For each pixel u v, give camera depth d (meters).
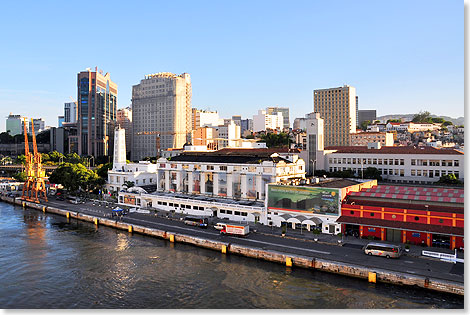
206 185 127.06
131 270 76.75
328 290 64.88
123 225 109.88
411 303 59.34
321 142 179.75
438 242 79.75
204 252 87.19
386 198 90.50
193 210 120.00
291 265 75.62
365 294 62.91
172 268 77.31
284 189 100.00
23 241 99.00
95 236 103.44
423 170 155.88
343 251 78.88
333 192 92.25
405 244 82.12
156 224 108.00
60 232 108.44
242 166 118.25
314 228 95.44
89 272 76.19
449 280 62.03
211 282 69.69
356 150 177.62
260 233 94.94
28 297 65.06
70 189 165.12
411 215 82.75
